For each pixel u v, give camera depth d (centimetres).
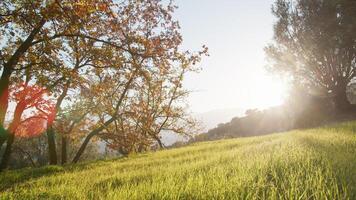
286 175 434
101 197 446
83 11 1310
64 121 2408
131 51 1580
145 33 2047
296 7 3978
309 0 3728
